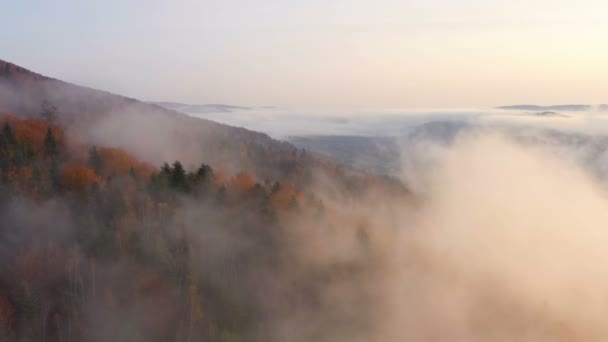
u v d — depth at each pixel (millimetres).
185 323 52625
